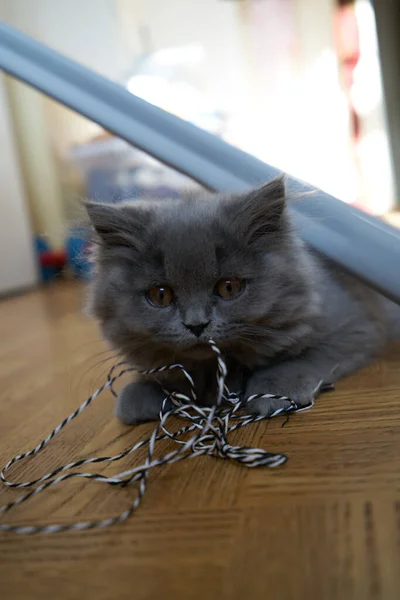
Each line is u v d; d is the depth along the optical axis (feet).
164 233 0.78
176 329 0.75
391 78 2.60
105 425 0.81
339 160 2.68
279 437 0.66
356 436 0.64
